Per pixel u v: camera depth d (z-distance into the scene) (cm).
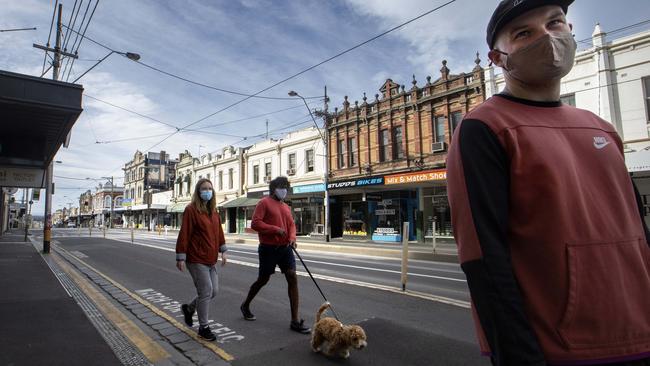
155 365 402
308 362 420
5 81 740
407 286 838
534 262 136
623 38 1547
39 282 877
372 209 2558
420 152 2291
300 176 3123
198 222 488
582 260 132
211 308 651
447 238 2169
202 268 488
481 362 417
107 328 529
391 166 2445
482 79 2053
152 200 6203
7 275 975
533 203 137
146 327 550
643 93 1504
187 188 5034
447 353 442
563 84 1686
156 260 1381
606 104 1559
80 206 12125
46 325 536
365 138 2620
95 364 402
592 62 1617
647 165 1385
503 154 145
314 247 1955
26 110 810
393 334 507
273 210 529
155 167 6400
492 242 134
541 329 132
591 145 150
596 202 141
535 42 152
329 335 424
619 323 131
